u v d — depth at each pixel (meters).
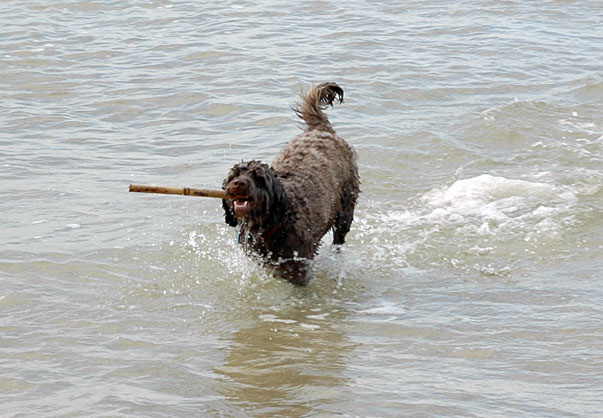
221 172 26.69
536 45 41.88
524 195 24.94
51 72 36.94
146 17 46.59
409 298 19.45
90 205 24.08
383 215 23.95
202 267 20.62
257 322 18.12
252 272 20.47
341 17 47.06
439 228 23.14
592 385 15.23
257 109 32.62
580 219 23.39
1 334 16.95
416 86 35.47
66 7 48.44
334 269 21.03
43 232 22.19
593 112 32.53
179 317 18.20
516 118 31.42
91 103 33.28
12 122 30.95
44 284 19.31
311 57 39.44
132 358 16.23
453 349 16.80
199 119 31.77
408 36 43.47
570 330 17.48
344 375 15.69
